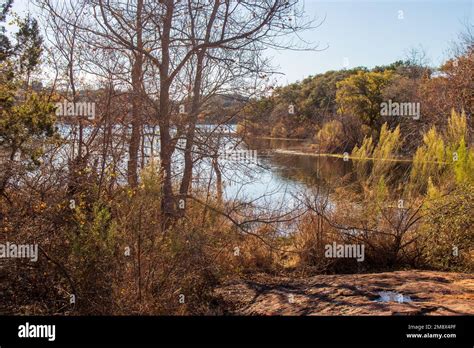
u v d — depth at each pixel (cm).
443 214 908
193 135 932
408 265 936
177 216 837
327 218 959
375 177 1020
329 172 1121
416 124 1686
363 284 720
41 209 692
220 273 815
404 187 1055
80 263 642
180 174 962
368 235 959
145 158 900
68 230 695
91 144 851
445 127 1514
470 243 892
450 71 2447
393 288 689
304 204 974
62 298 674
